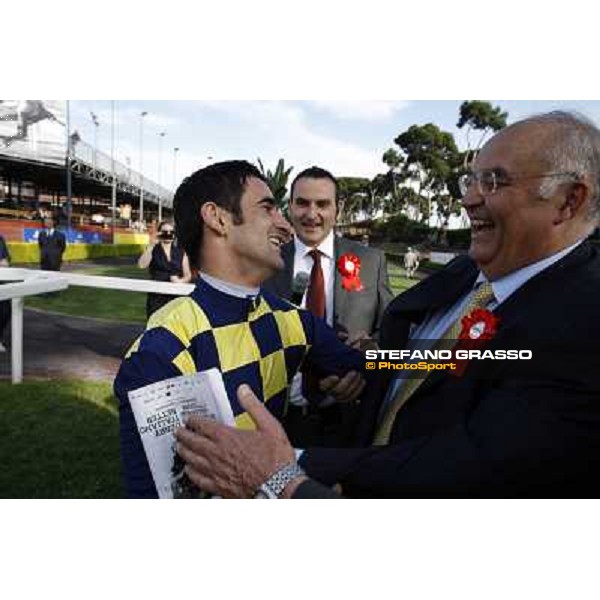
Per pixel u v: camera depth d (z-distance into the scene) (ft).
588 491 3.27
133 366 3.67
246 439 3.61
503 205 3.59
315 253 6.38
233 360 3.90
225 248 3.91
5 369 13.06
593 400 3.11
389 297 6.17
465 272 4.38
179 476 3.61
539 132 3.52
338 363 4.64
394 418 4.09
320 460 3.72
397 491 3.51
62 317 20.18
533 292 3.59
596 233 3.70
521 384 3.29
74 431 9.30
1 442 8.77
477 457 3.26
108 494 7.27
